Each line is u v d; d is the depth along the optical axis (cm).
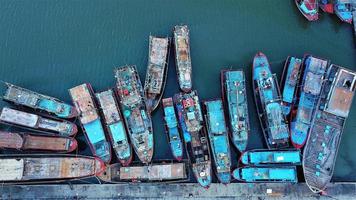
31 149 8281
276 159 8244
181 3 9912
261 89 8738
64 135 8462
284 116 8569
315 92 8681
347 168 8631
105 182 8269
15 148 8181
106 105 8581
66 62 9400
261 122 8681
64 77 9288
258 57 9131
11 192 8162
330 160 8331
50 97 8806
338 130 8525
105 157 8331
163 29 9688
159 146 8606
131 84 8700
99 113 8700
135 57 9444
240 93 8669
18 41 9525
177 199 8219
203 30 9706
